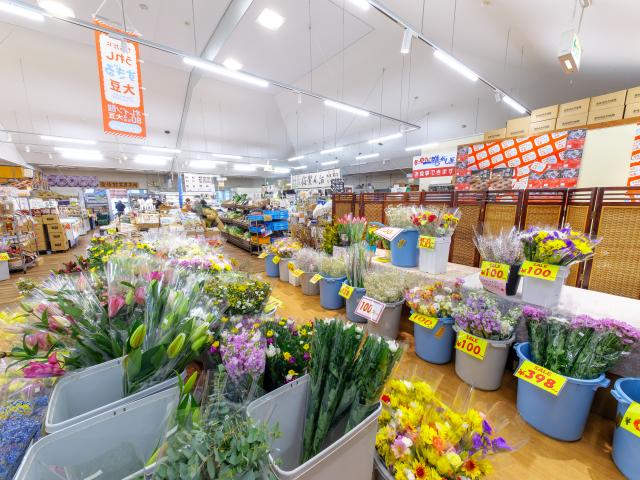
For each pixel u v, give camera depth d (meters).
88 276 1.58
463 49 5.93
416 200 3.53
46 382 0.94
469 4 4.55
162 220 5.66
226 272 2.04
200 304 1.28
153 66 8.28
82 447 0.64
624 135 3.20
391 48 6.88
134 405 0.71
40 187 9.68
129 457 0.65
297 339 1.24
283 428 0.87
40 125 10.19
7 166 8.81
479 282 2.06
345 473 0.73
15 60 7.25
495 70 6.43
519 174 4.11
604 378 1.28
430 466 0.86
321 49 7.21
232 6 5.53
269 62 7.79
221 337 1.16
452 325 1.87
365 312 2.08
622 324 1.24
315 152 16.38
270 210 6.16
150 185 18.77
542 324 1.41
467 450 0.90
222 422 0.66
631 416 1.12
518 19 4.59
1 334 1.03
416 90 8.62
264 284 1.71
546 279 1.53
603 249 2.22
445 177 8.43
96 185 15.33
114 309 1.00
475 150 4.59
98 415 0.66
